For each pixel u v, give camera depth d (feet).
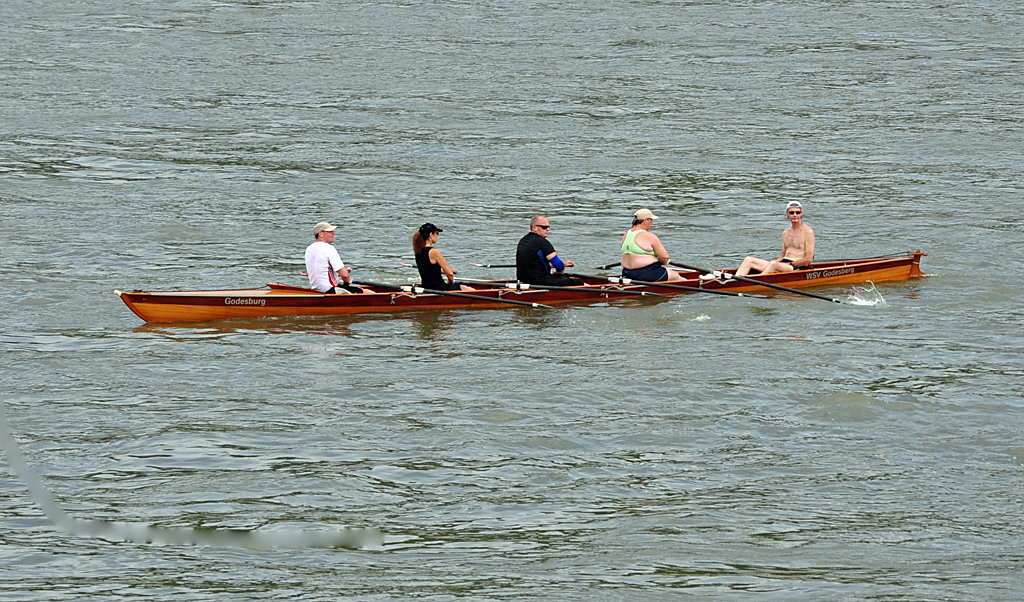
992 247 304.50
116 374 199.72
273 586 129.39
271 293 240.32
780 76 566.36
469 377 198.39
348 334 226.58
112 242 306.96
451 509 148.87
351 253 304.30
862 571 132.77
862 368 204.13
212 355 211.20
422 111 492.13
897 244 310.24
